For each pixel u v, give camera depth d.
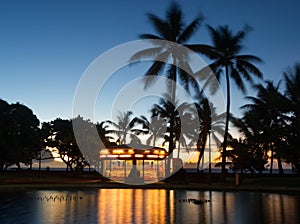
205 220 13.09
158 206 17.50
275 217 13.90
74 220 12.87
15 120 46.53
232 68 40.44
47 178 42.97
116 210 15.80
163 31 38.25
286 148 43.69
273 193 26.48
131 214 14.59
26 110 49.06
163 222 12.57
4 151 46.69
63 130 56.12
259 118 48.25
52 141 56.50
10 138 46.06
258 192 27.48
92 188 30.38
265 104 48.41
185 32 38.56
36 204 18.17
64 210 15.73
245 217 13.90
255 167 47.53
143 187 30.67
